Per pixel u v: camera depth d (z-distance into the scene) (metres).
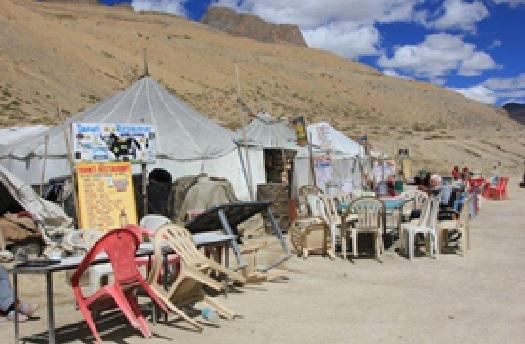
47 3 140.12
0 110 40.84
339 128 67.25
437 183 22.95
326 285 8.69
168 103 18.64
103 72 72.06
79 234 10.08
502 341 6.11
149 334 6.31
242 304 7.67
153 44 101.50
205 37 131.50
